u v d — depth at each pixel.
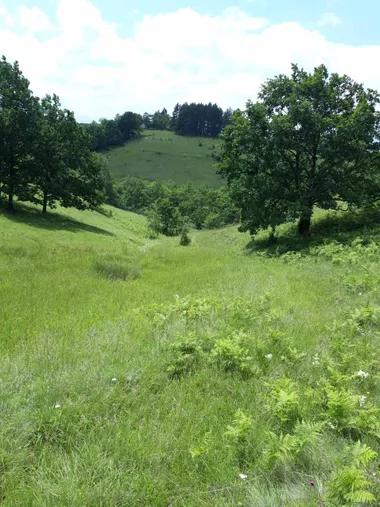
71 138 37.44
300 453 3.03
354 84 19.58
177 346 5.31
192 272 13.88
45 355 5.11
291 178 20.27
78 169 38.81
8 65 33.16
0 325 6.68
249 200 20.70
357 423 3.32
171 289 10.72
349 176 19.25
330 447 3.17
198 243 36.88
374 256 12.41
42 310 7.82
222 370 4.75
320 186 19.00
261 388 4.24
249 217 21.25
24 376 4.49
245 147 20.92
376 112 18.98
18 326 6.68
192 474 2.94
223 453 3.15
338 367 4.65
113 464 3.03
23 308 7.89
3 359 4.97
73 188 38.19
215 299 8.57
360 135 17.59
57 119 37.50
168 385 4.41
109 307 8.22
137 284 11.46
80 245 22.94
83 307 8.20
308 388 4.08
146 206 93.69
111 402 4.00
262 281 11.36
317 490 2.68
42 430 3.48
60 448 3.25
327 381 4.19
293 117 18.23
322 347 5.43
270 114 20.56
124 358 5.07
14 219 30.64
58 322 6.88
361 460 2.81
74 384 4.22
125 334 6.10
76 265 14.44
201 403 3.97
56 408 3.73
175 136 180.62
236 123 22.77
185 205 76.75
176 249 25.80
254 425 3.44
